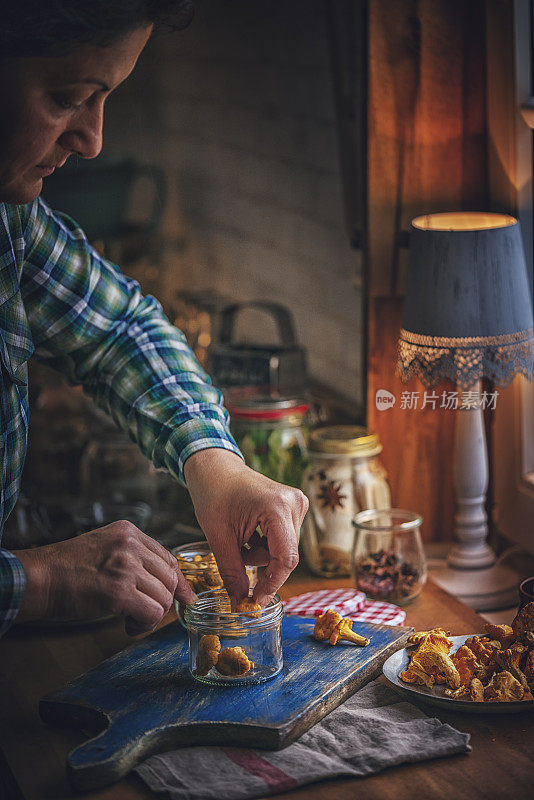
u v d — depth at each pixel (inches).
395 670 41.0
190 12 34.0
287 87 92.0
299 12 87.8
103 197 91.8
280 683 39.7
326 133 85.4
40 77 32.1
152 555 39.8
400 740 36.2
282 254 96.7
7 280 42.7
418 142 57.3
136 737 36.0
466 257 47.9
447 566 57.1
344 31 72.1
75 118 34.3
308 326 93.0
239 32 98.9
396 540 50.8
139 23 32.4
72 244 47.0
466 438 55.5
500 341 48.3
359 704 39.6
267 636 39.9
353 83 72.2
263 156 98.3
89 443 69.3
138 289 50.6
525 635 40.2
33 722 40.1
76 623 49.8
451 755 35.6
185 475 45.1
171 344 49.4
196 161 110.0
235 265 106.0
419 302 49.4
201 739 36.9
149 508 65.6
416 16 55.7
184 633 46.4
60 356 49.4
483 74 56.4
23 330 43.5
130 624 40.2
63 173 88.2
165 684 40.5
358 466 55.2
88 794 34.6
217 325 96.2
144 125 111.6
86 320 47.7
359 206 74.0
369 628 45.0
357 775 34.5
